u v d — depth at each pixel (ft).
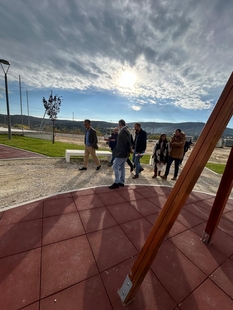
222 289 4.41
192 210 8.98
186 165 3.02
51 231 6.26
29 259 4.89
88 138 14.97
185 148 18.45
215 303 4.02
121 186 11.72
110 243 5.86
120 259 5.16
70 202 8.72
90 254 5.28
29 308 3.59
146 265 3.39
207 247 6.06
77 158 20.66
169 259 5.34
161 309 3.77
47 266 4.70
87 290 4.09
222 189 5.68
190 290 4.32
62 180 12.41
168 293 4.18
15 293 3.89
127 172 16.43
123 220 7.41
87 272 4.61
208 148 2.79
